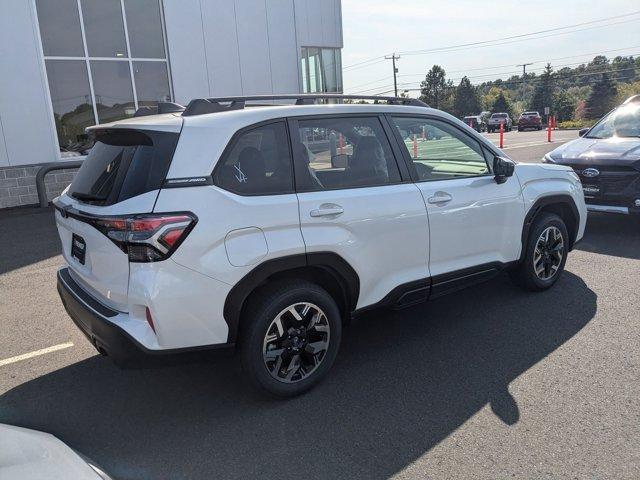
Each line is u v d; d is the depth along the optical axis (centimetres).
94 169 341
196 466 282
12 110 1129
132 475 276
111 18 1268
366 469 276
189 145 302
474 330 440
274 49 1544
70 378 383
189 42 1382
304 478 271
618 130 802
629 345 400
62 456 192
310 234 331
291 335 339
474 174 443
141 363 300
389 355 403
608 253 646
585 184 725
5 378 384
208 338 304
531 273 498
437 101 11200
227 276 302
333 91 1902
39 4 1168
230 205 304
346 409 332
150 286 283
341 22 1852
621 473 265
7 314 512
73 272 362
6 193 1135
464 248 423
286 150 337
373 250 363
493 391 346
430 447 292
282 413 330
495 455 283
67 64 1221
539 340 416
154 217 282
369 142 379
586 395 336
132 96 1326
